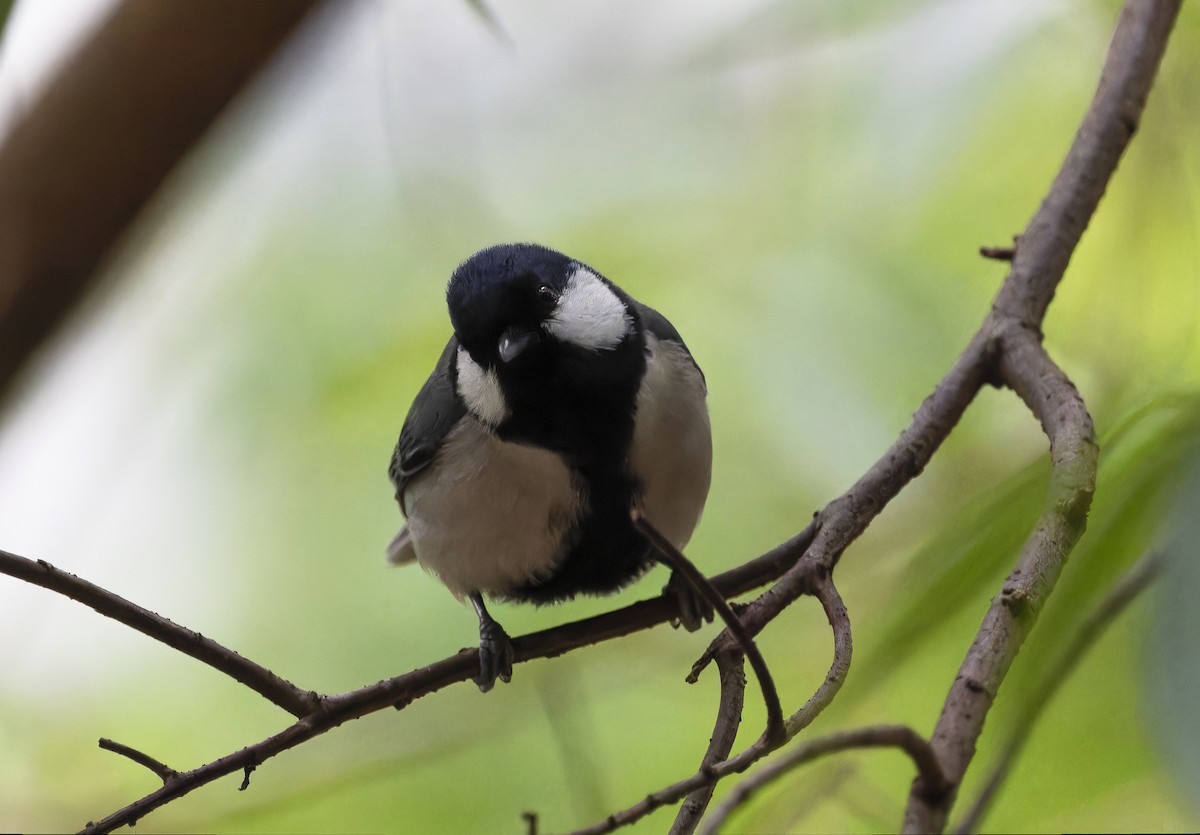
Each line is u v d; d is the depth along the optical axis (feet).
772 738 10.69
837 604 10.80
